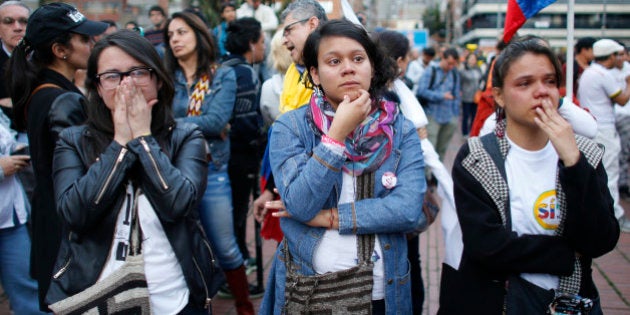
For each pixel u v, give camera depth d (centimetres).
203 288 211
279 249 213
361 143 197
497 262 195
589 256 191
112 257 199
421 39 2086
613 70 562
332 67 192
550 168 197
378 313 201
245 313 361
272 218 291
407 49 382
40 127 236
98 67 205
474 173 202
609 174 575
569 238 189
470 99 1362
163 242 204
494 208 199
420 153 208
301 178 187
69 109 234
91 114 210
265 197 290
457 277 215
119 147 196
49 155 238
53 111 233
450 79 821
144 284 199
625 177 754
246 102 408
